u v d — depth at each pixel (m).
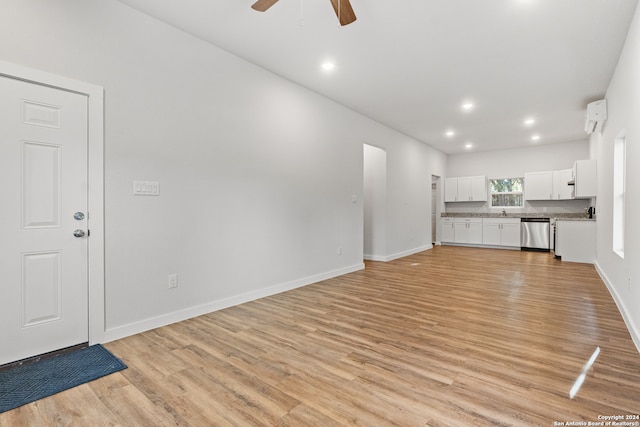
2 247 2.07
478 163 8.93
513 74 3.88
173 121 2.93
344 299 3.67
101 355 2.26
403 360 2.18
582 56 3.42
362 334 2.64
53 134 2.27
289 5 2.61
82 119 2.39
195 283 3.11
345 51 3.37
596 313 3.13
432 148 8.35
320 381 1.92
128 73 2.63
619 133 3.51
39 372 2.02
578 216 7.50
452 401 1.71
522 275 4.91
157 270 2.82
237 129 3.48
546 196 7.66
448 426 1.51
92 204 2.44
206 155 3.19
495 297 3.72
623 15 2.70
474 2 2.55
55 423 1.55
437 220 9.17
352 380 1.93
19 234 2.14
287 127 4.07
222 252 3.34
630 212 2.86
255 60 3.57
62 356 2.24
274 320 2.98
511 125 6.12
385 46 3.25
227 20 2.83
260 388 1.85
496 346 2.39
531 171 8.14
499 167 8.61
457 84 4.19
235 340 2.53
